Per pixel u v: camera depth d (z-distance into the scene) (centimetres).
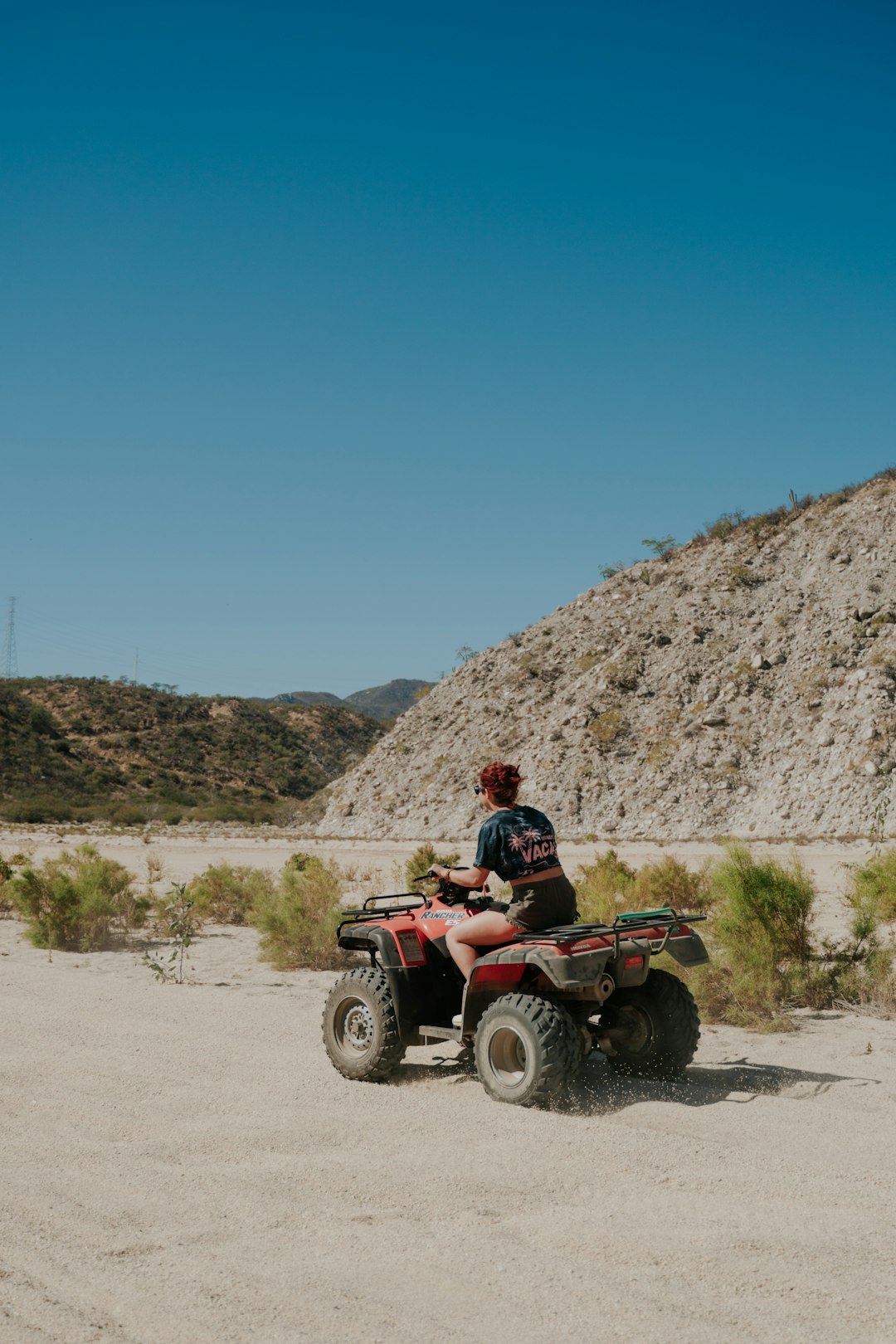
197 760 10300
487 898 700
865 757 3806
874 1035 819
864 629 4456
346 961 1226
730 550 5659
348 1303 354
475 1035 650
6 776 8531
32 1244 409
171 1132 561
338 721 12725
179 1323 341
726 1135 545
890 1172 480
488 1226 420
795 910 978
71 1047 771
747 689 4509
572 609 6169
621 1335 329
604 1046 669
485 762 5150
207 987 1052
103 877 1570
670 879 1498
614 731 4662
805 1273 371
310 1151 529
